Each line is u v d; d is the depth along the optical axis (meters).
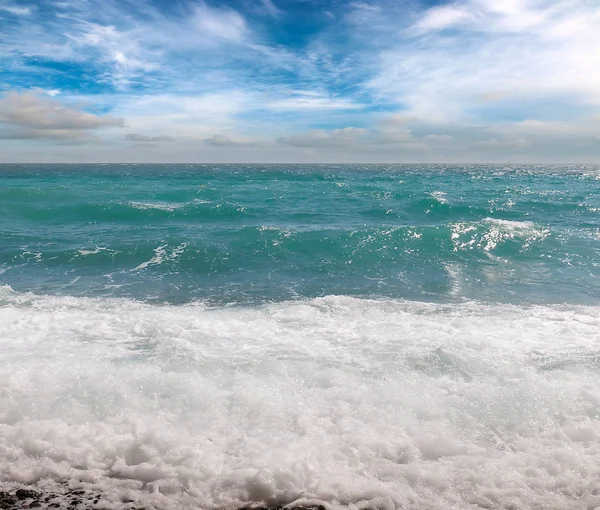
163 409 3.83
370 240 11.84
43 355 5.06
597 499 2.82
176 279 9.05
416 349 5.23
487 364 4.77
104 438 3.42
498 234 12.15
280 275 9.45
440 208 18.61
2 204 17.52
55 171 56.44
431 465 3.15
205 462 3.16
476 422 3.64
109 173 49.91
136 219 16.36
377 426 3.60
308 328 6.09
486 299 7.75
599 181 40.25
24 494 2.92
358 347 5.34
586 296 7.85
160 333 5.80
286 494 2.90
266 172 57.09
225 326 6.13
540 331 5.91
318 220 16.66
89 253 10.79
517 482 2.97
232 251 11.20
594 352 5.15
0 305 7.05
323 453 3.27
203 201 21.42
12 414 3.74
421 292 8.25
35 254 10.70
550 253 10.94
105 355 5.08
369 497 2.87
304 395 4.10
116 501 2.87
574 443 3.35
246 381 4.35
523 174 57.59
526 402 3.86
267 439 3.43
